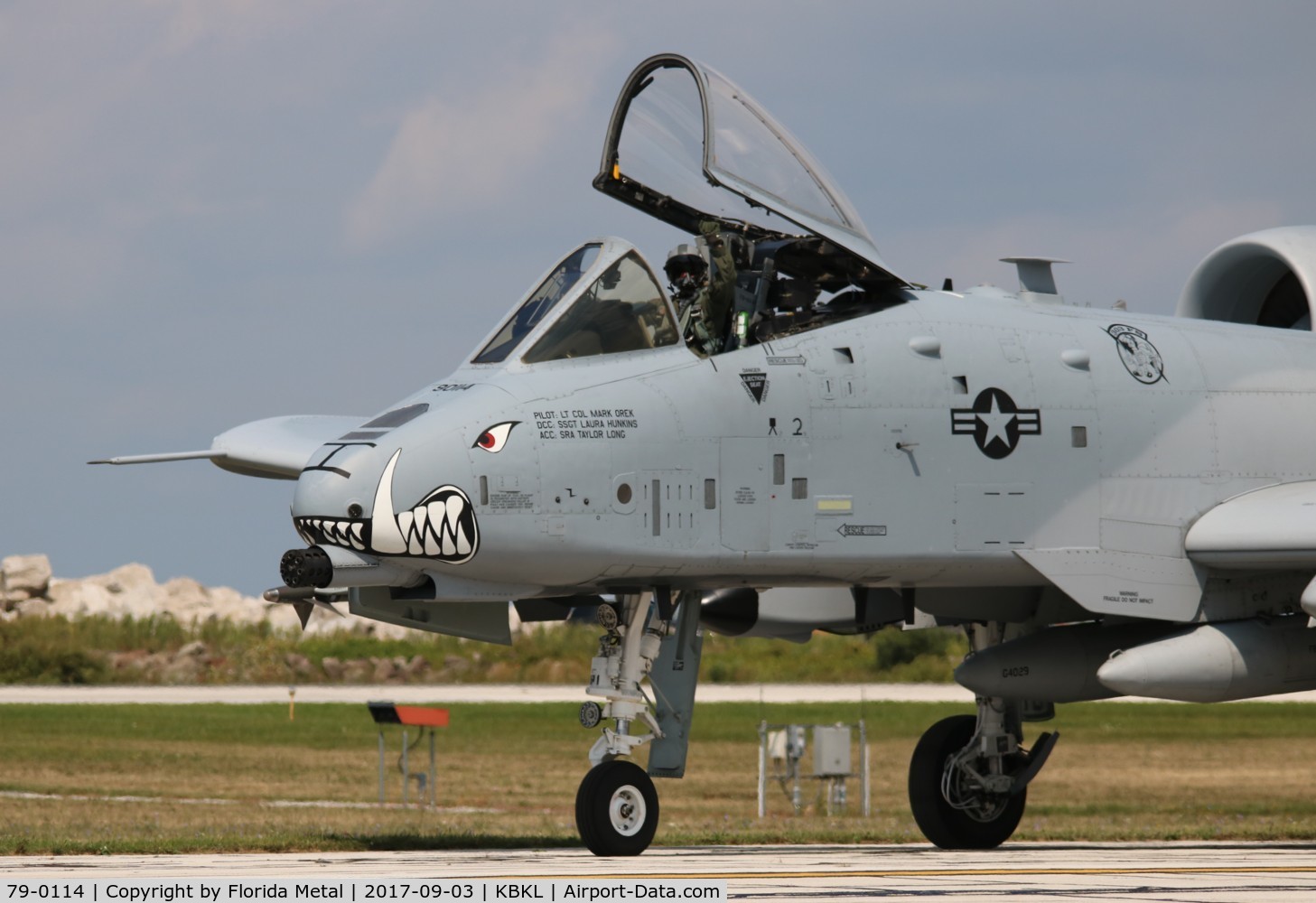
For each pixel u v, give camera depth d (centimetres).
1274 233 5219
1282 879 3325
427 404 3888
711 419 4019
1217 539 4425
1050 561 4372
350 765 9869
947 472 4284
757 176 4303
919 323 4384
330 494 3684
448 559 3716
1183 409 4616
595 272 4066
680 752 4241
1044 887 3080
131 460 4916
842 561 4147
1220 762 10819
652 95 4388
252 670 18962
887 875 3388
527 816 6800
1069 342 4553
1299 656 4475
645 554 3903
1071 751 11600
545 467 3800
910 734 12188
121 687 17312
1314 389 4812
